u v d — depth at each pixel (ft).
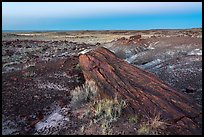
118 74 36.52
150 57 56.18
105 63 39.73
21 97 34.30
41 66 48.24
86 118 28.94
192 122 27.50
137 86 33.65
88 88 34.45
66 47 81.92
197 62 48.75
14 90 36.32
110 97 31.96
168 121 27.25
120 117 28.22
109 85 34.19
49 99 34.12
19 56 63.41
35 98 34.19
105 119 27.55
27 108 31.83
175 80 42.98
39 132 27.43
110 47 67.97
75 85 38.63
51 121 29.43
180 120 27.58
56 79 40.96
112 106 29.55
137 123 27.07
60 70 45.24
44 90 36.78
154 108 29.27
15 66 50.90
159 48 60.29
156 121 26.43
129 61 57.00
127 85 33.81
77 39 127.95
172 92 33.01
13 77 41.63
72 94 34.71
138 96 31.45
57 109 31.99
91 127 27.02
